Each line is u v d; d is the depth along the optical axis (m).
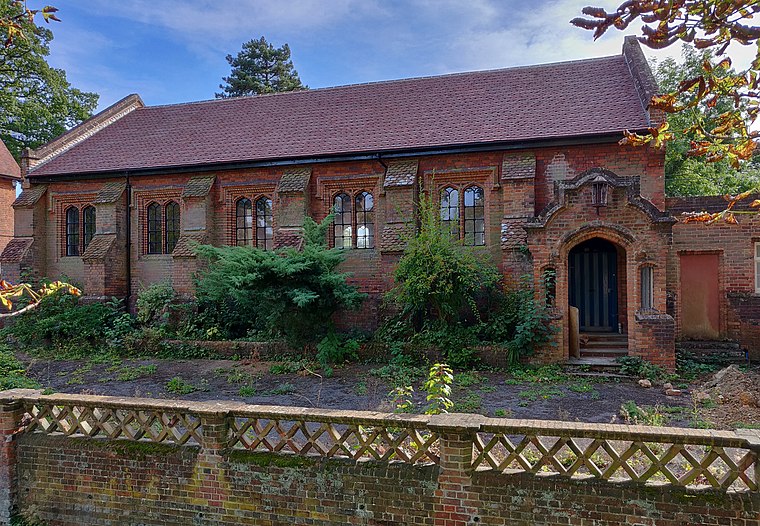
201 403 5.62
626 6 2.52
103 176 17.91
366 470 4.93
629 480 4.39
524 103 15.91
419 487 4.77
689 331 13.82
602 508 4.36
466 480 4.64
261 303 13.38
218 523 5.29
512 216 13.96
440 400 6.71
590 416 8.66
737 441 4.14
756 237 13.24
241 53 45.25
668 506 4.22
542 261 12.40
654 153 13.33
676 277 13.69
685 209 13.74
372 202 16.02
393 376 11.91
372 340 13.85
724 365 12.35
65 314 16.08
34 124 30.62
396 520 4.82
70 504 5.75
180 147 18.27
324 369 12.69
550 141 13.91
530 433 4.57
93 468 5.69
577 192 12.20
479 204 15.12
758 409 8.59
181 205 17.34
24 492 5.90
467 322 13.99
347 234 16.19
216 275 13.91
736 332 13.35
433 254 12.54
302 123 18.09
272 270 12.77
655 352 11.54
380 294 15.35
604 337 13.37
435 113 16.64
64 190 18.56
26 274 17.81
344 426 8.01
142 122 21.03
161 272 17.75
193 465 5.38
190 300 16.33
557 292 12.35
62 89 29.38
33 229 18.31
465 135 14.98
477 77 18.34
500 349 12.37
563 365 12.04
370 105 18.23
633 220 11.84
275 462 5.16
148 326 16.11
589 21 2.63
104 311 16.61
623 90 15.20
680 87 2.96
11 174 26.61
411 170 15.11
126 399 5.82
